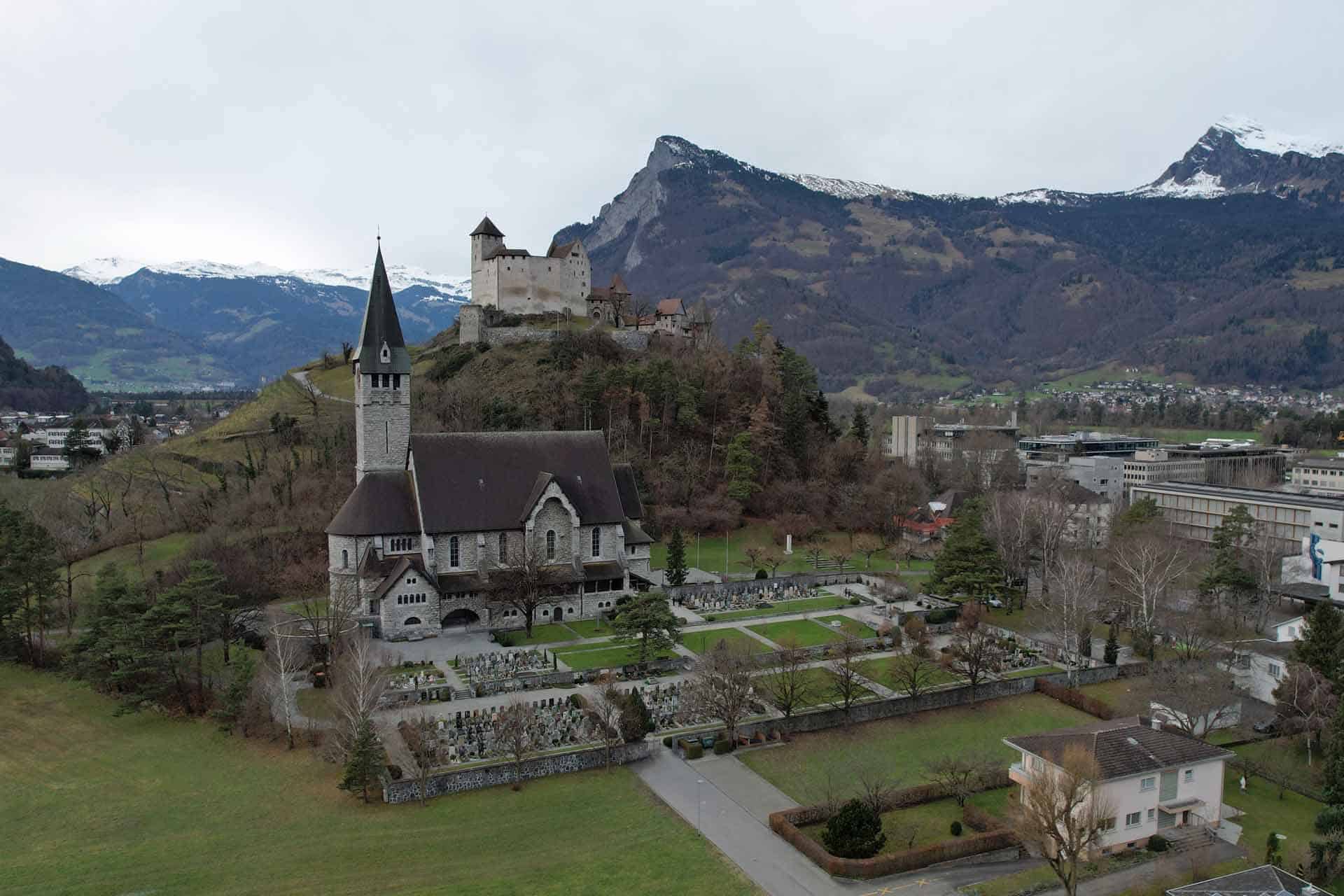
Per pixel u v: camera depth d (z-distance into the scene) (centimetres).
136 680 10619
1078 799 7056
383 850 7525
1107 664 12444
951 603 15212
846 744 9850
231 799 8381
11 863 7300
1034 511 17575
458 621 13462
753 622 14000
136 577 14850
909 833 7962
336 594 12119
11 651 12075
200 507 17800
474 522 13575
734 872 7306
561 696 10575
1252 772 9350
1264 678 11256
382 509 13462
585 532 14450
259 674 10744
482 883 7075
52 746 9556
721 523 19450
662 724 10019
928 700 10862
